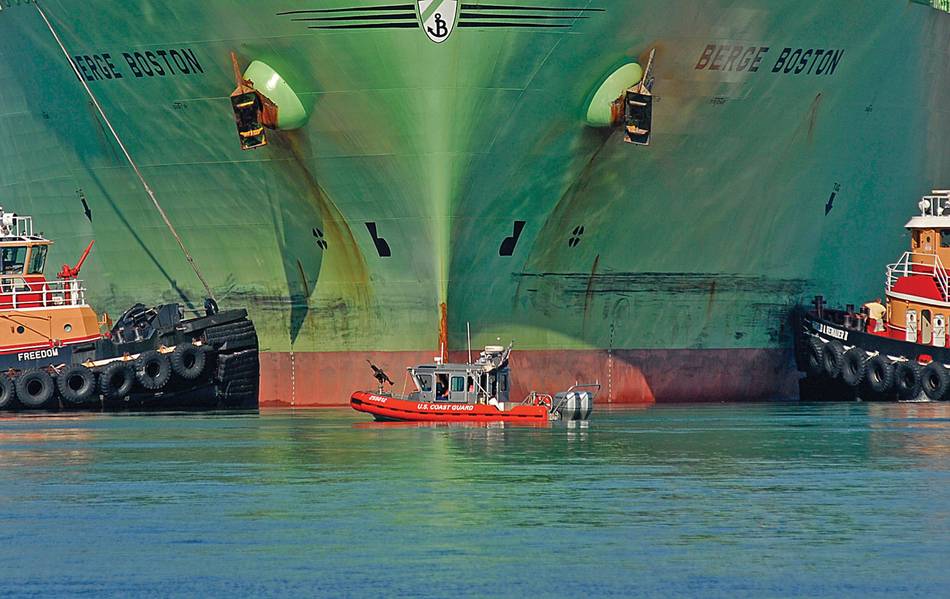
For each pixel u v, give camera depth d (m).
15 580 89.06
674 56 159.88
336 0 151.00
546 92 155.88
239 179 169.62
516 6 150.25
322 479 120.31
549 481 119.31
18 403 172.50
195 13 157.25
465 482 118.75
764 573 90.19
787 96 171.88
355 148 159.75
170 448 139.12
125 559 93.44
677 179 170.62
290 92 158.12
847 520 104.12
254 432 152.00
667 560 93.00
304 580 88.50
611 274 174.62
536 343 174.00
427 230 162.50
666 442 143.25
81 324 175.50
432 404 160.25
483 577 89.12
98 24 165.12
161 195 177.00
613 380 179.12
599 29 153.38
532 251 168.25
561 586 87.31
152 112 169.50
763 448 139.12
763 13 161.50
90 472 124.81
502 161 159.25
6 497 113.25
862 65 178.00
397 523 102.75
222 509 107.88
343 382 176.75
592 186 165.88
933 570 91.00
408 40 151.12
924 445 141.50
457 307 168.75
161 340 174.75
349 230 167.50
